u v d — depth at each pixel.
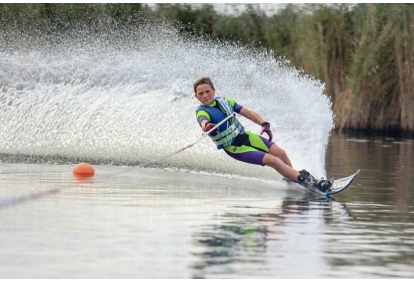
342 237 21.17
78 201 25.75
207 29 63.69
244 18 63.81
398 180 32.94
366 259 18.95
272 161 28.84
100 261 18.41
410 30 59.94
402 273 17.88
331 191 28.50
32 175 31.97
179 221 22.81
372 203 26.78
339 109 61.81
